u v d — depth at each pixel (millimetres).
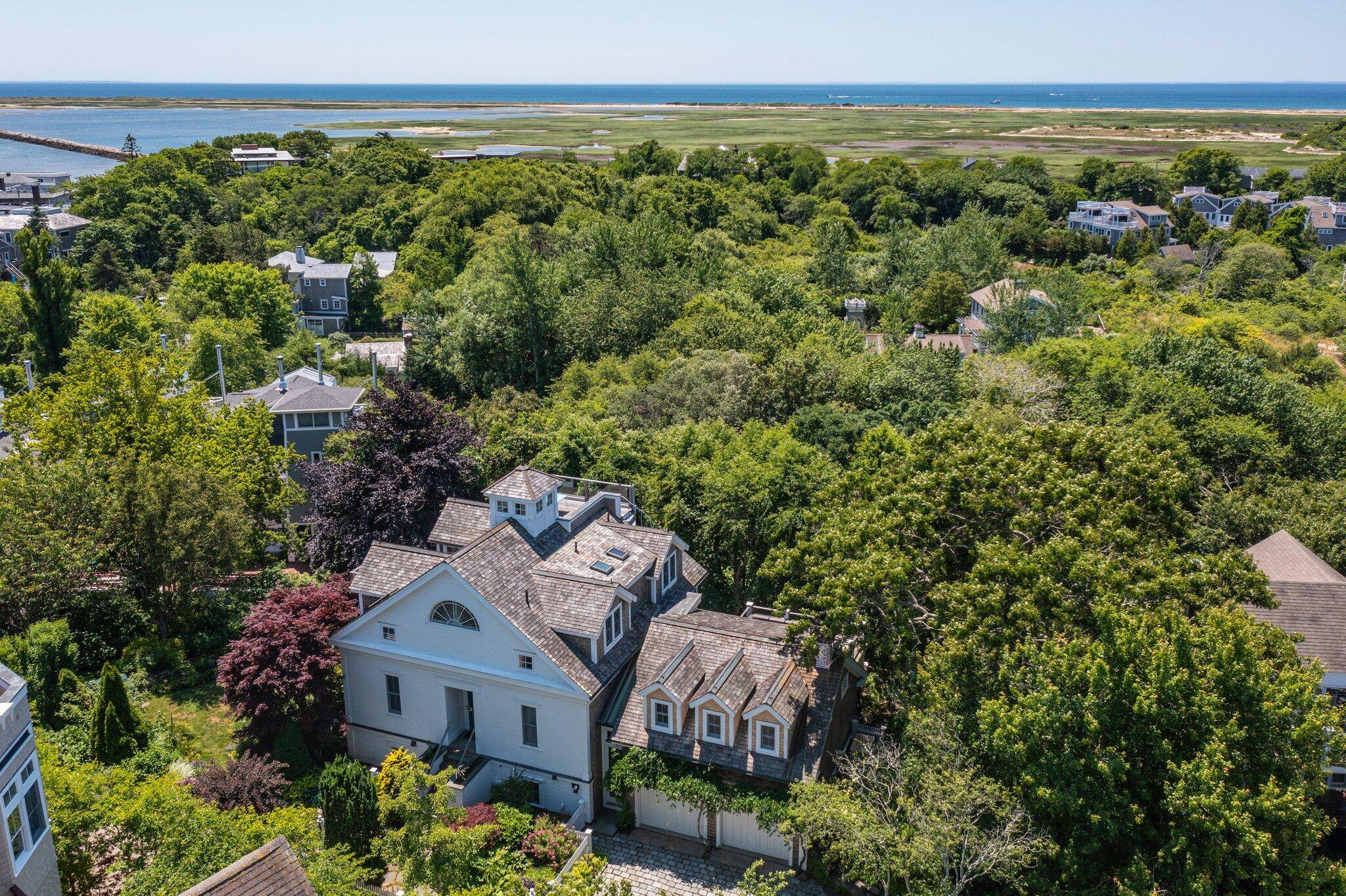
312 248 153625
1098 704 25766
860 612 31359
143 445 49125
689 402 64188
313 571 51750
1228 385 60594
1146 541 33469
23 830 22422
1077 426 37438
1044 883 25594
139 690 39750
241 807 28078
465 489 49312
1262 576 30156
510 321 86438
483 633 33375
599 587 34156
